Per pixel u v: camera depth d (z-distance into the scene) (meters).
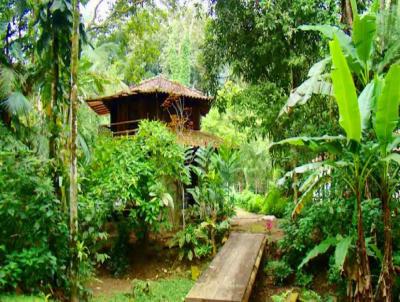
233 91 10.91
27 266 4.68
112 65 13.95
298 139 4.59
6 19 6.61
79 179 6.34
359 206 4.51
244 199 14.86
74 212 5.16
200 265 8.35
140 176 8.19
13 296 4.41
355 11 5.14
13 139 5.83
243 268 6.33
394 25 5.05
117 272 8.12
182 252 8.41
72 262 5.11
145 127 8.67
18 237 4.86
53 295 5.00
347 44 5.15
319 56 9.15
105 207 7.50
